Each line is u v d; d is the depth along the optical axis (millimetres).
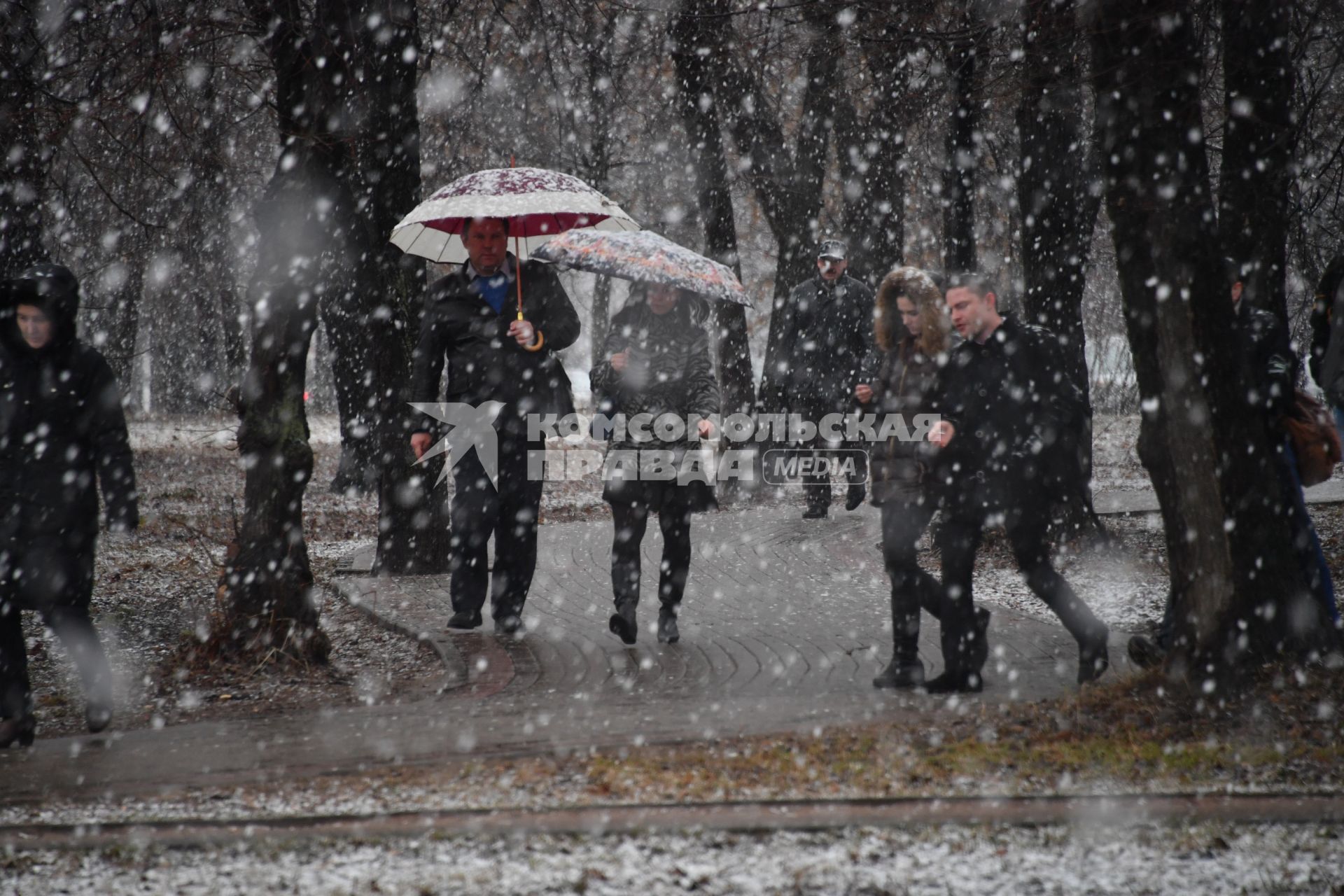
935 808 13070
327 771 15164
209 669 23484
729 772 14477
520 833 12555
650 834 12516
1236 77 21109
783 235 55656
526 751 15891
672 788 13891
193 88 31297
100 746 17578
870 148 51844
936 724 17016
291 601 24250
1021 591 31219
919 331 20234
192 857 12234
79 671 18812
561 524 48719
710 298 25609
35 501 18391
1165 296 17641
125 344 65938
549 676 22812
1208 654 17156
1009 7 30516
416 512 36094
